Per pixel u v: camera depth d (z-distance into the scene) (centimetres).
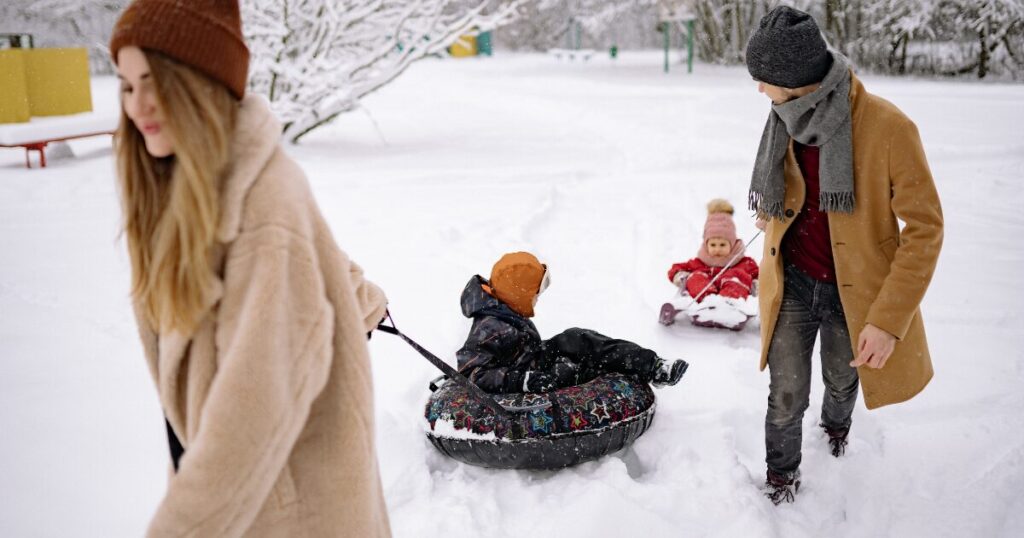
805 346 310
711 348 484
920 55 2541
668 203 875
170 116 135
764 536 288
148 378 441
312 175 1054
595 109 1727
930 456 352
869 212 283
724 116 1556
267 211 141
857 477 336
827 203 284
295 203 145
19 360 462
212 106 138
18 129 1068
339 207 871
